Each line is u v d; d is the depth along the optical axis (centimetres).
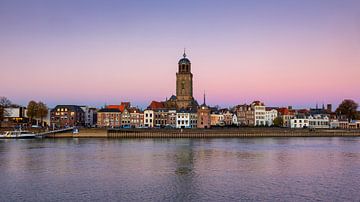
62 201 7006
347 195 7544
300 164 11481
